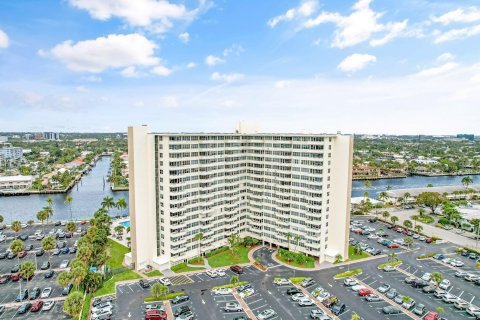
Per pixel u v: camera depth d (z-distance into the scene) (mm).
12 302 110438
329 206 146625
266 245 165500
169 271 134625
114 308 107000
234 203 165000
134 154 131250
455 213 198750
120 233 183625
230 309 106125
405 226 196625
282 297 115625
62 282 106000
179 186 137750
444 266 143375
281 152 154750
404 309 108125
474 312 104000
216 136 153750
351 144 140125
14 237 181500
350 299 114312
